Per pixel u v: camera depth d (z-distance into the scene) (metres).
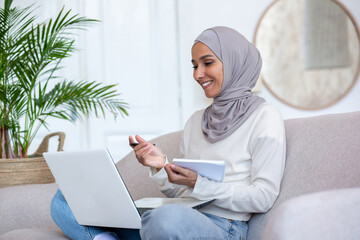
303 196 0.92
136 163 2.06
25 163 2.38
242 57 1.63
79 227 1.47
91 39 3.86
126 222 1.33
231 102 1.61
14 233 1.64
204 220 1.26
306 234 0.88
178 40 3.83
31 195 1.93
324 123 1.47
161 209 1.22
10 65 2.42
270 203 1.40
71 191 1.42
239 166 1.52
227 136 1.56
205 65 1.64
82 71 3.85
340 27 3.81
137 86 3.85
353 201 0.94
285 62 3.84
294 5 3.84
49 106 2.56
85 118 3.81
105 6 3.87
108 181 1.30
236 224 1.45
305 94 3.84
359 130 1.35
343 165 1.31
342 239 0.91
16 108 2.51
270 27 3.84
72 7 3.81
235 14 3.83
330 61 3.81
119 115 3.83
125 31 3.87
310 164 1.40
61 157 1.38
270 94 3.87
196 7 3.82
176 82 3.82
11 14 2.53
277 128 1.48
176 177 1.34
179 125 3.82
